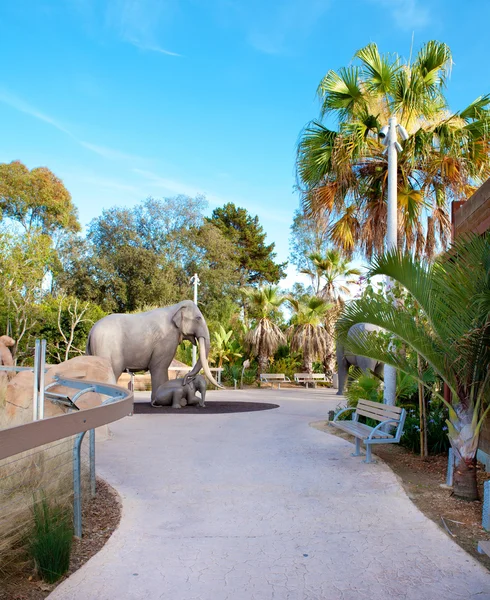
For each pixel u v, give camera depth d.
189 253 33.72
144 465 6.36
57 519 3.87
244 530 4.24
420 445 7.28
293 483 5.60
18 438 2.76
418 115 10.17
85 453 5.74
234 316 28.53
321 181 11.34
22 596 3.08
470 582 3.33
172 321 11.92
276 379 23.41
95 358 8.55
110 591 3.17
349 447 7.55
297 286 38.12
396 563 3.61
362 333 6.27
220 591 3.19
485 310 4.61
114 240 32.94
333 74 10.13
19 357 17.14
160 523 4.38
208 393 17.77
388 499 5.06
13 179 32.16
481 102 9.78
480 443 6.81
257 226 45.59
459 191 10.59
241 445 7.66
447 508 4.87
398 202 10.85
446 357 5.18
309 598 3.11
